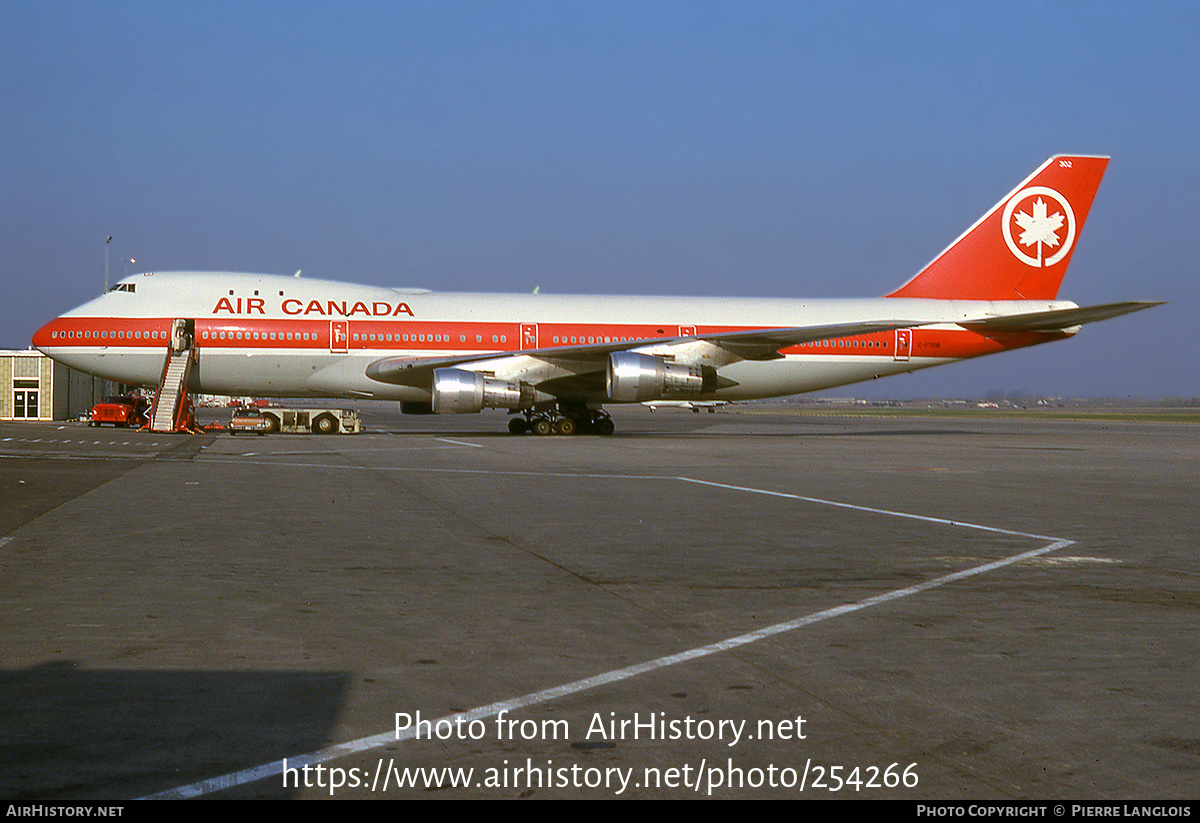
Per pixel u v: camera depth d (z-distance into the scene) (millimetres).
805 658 6422
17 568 9242
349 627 7141
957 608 8016
